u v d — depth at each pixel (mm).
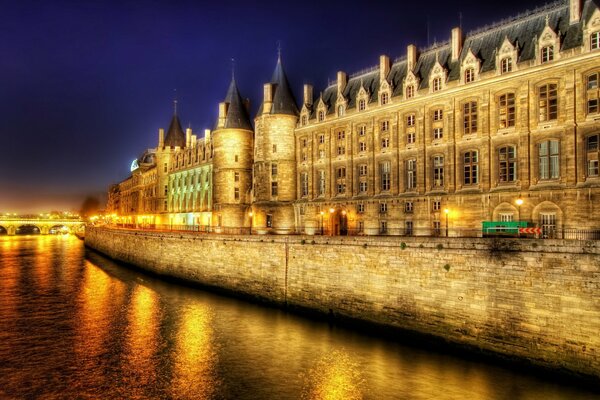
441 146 45625
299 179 62094
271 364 28438
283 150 62625
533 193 38500
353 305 36656
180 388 25188
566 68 36844
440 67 46094
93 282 58250
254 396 24125
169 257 60781
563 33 38875
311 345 31844
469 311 29578
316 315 39500
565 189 36500
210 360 29219
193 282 55188
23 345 32375
